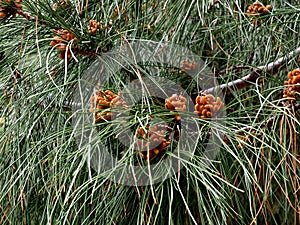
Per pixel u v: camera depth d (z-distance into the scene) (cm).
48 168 101
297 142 106
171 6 108
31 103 100
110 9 105
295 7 112
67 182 96
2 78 103
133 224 92
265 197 85
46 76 101
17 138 99
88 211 95
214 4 115
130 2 105
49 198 89
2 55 104
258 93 90
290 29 113
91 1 106
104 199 88
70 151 96
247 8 121
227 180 90
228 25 111
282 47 115
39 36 95
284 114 89
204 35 119
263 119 96
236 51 122
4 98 102
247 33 118
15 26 98
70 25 94
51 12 92
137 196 91
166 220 91
